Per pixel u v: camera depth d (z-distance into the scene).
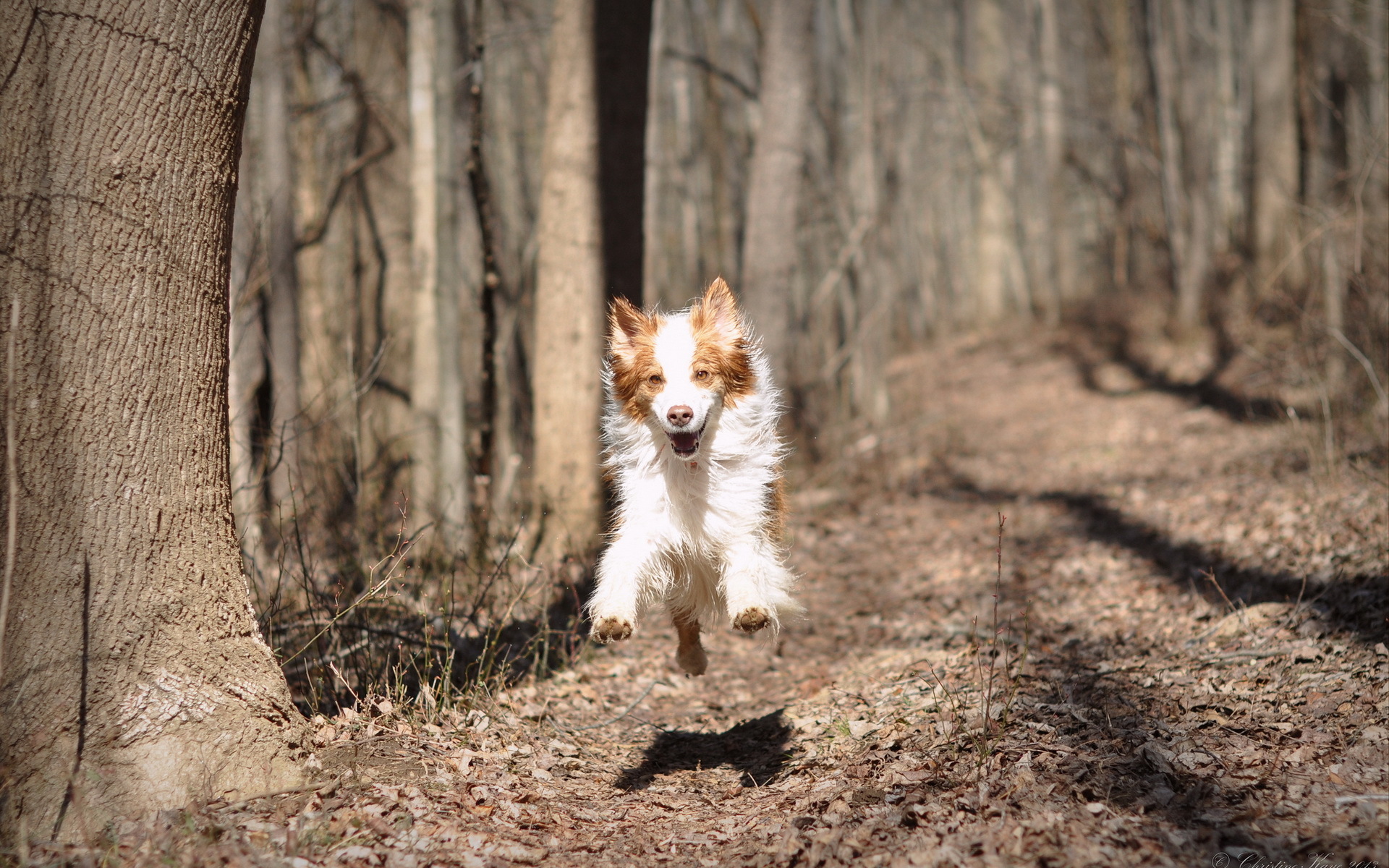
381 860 3.28
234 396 6.71
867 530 10.98
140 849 3.20
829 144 19.58
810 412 14.95
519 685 5.80
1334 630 5.25
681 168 25.86
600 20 8.84
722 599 4.98
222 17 3.72
